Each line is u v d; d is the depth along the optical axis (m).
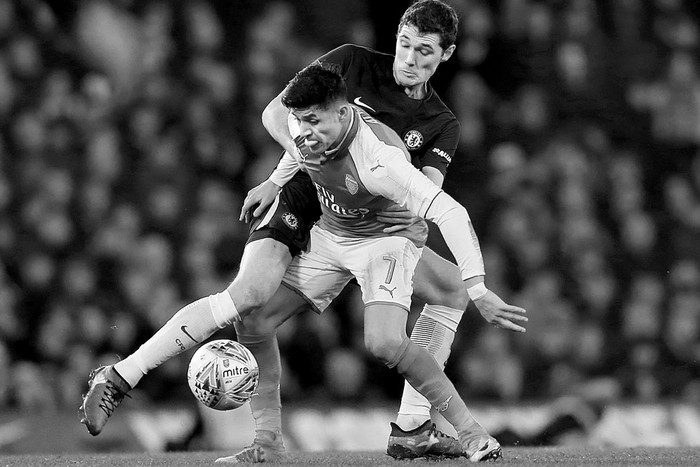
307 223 17.56
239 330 17.48
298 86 15.60
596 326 38.34
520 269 38.69
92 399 16.20
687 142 45.56
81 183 35.16
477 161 41.53
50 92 36.94
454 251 15.60
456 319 18.56
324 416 29.50
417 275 17.95
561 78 44.62
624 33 46.69
